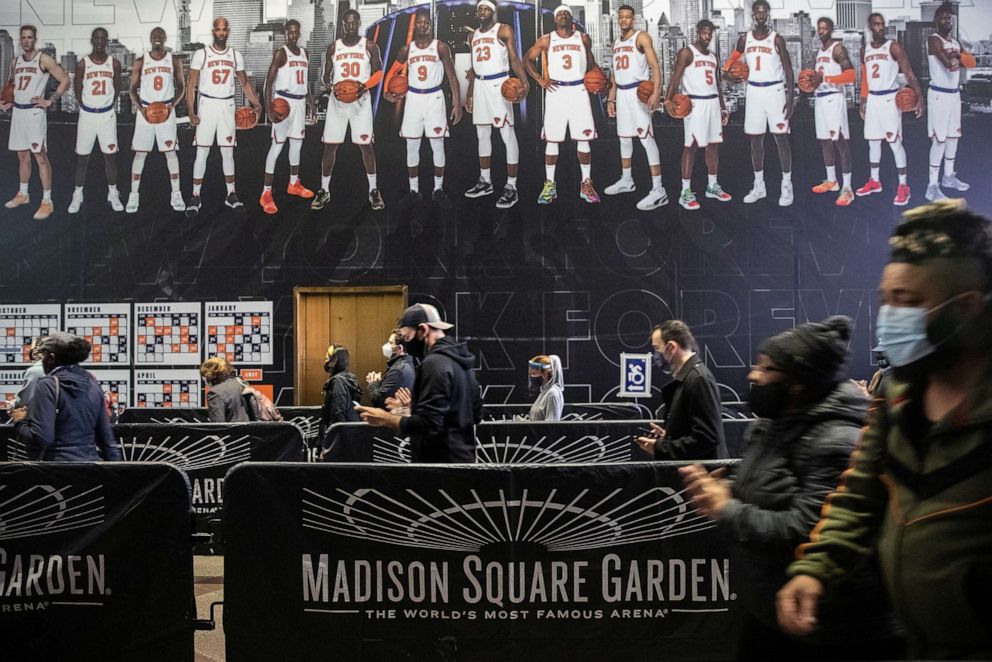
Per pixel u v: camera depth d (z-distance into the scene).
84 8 12.65
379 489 4.08
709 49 12.51
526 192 12.48
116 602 4.16
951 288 1.72
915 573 1.73
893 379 1.94
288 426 7.79
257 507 4.07
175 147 12.62
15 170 12.66
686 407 4.68
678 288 12.47
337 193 12.58
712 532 4.09
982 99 12.55
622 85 12.47
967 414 1.69
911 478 1.77
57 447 5.79
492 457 7.96
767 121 12.52
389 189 12.54
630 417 10.80
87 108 12.66
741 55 12.52
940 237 1.74
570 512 4.09
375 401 7.99
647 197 12.48
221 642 5.04
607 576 4.11
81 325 12.59
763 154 12.52
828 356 2.52
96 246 12.61
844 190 12.52
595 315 12.45
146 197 12.62
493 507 4.09
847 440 2.45
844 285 12.47
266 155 12.58
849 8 12.55
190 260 12.59
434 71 12.49
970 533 1.65
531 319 12.48
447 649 4.10
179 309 12.57
